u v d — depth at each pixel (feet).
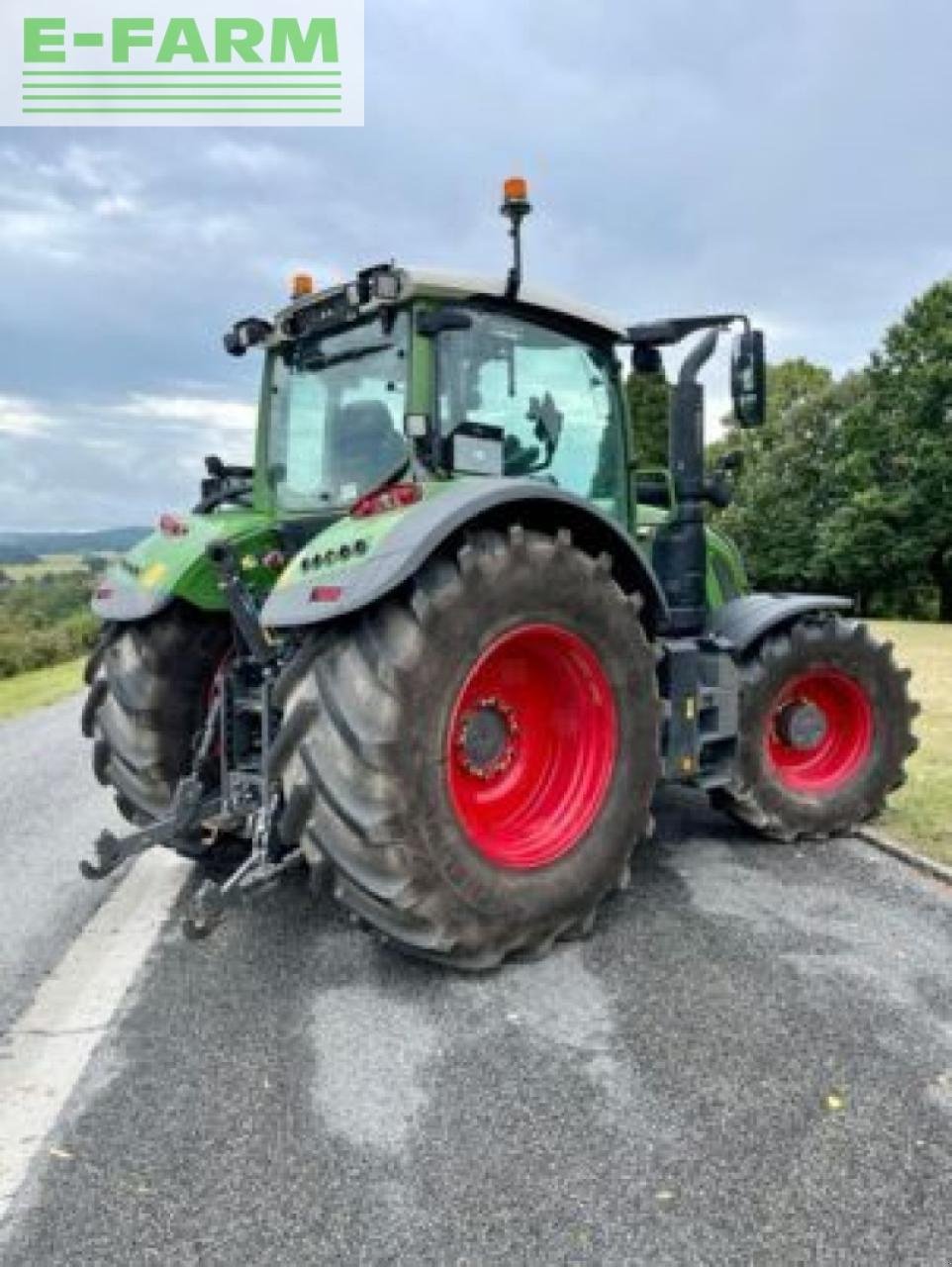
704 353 14.88
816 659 15.30
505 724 11.80
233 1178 7.74
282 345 14.40
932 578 115.96
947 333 108.68
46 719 39.37
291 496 14.29
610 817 11.89
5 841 18.48
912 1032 9.48
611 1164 7.74
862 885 13.47
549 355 13.55
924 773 19.74
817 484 135.85
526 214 12.56
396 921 10.55
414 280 11.82
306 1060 9.38
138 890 14.75
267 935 12.29
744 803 14.90
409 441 12.12
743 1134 8.04
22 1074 9.45
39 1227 7.28
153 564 13.91
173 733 13.78
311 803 10.44
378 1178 7.68
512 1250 6.91
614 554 12.60
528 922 11.02
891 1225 7.03
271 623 10.65
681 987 10.48
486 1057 9.30
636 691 12.15
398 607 10.42
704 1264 6.73
